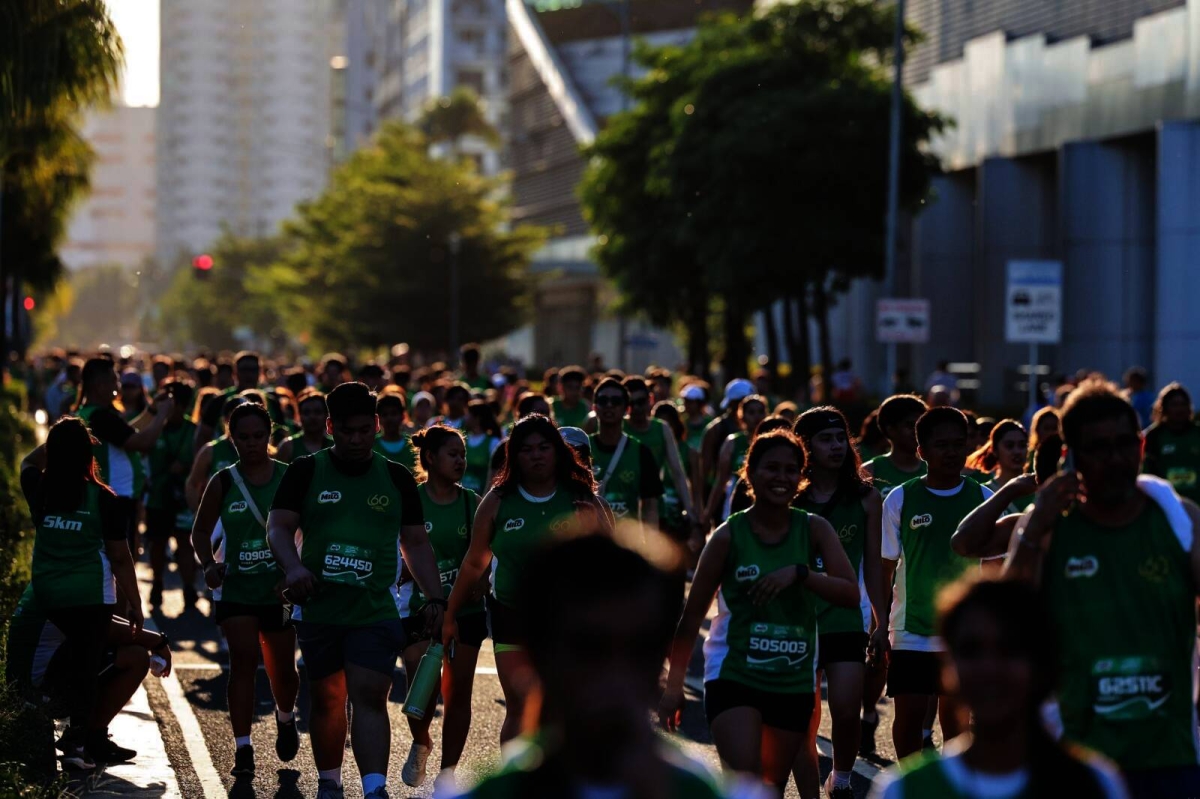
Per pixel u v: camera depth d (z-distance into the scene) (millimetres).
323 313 186750
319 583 18734
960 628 8203
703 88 101562
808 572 16359
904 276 138375
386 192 175750
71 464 21312
